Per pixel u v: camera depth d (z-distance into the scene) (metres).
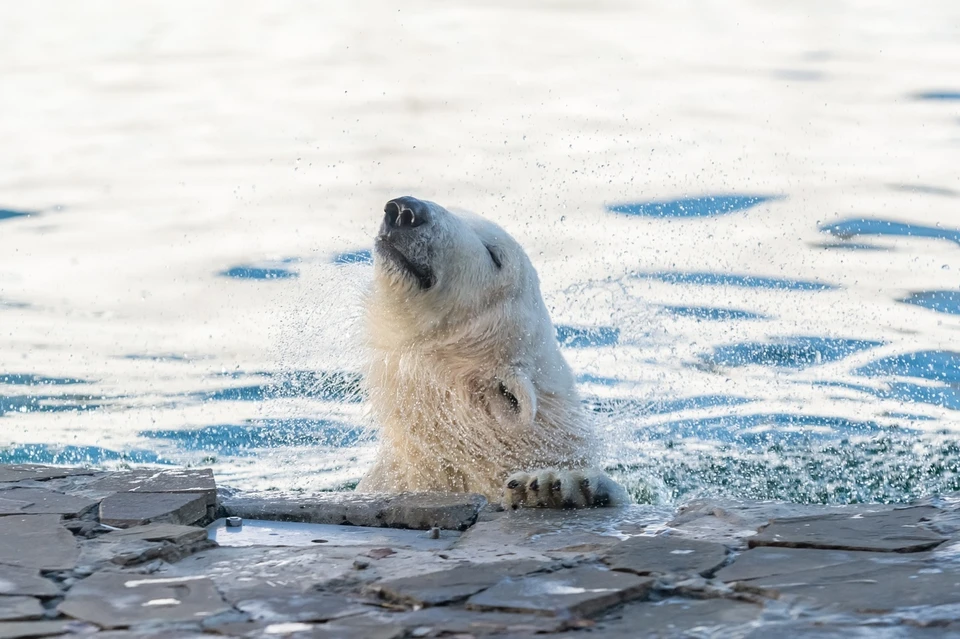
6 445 12.70
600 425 10.26
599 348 15.35
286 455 12.11
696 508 7.30
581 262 19.03
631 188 23.50
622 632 4.92
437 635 4.94
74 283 19.36
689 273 18.42
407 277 8.91
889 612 4.97
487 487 9.44
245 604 5.46
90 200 24.50
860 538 6.18
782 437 12.43
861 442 12.29
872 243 19.73
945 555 5.81
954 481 10.98
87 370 15.45
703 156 25.69
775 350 15.38
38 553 6.35
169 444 12.66
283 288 18.72
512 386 9.04
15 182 26.03
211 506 7.72
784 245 19.73
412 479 9.67
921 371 14.66
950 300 17.14
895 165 24.41
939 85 31.67
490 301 9.30
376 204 23.34
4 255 21.03
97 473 8.35
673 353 15.18
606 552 6.11
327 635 4.96
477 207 22.56
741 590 5.43
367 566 6.11
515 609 5.21
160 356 16.00
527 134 28.61
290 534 7.31
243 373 15.30
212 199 24.22
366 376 9.63
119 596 5.61
